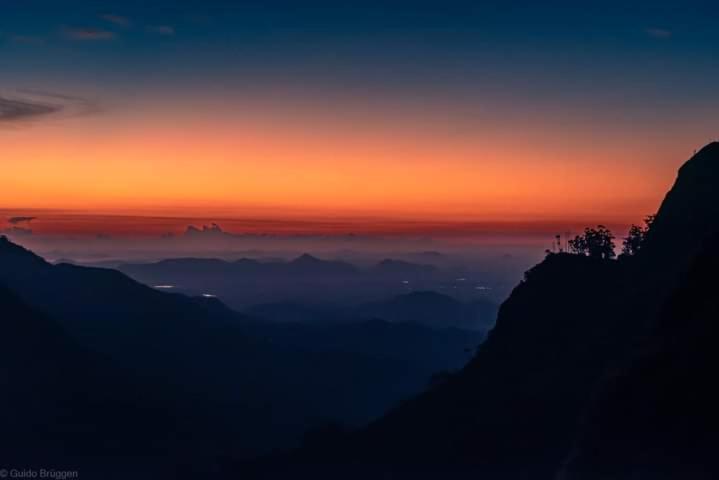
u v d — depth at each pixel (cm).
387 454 10162
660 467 4669
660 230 10456
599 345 9131
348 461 10481
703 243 6378
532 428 8681
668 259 9681
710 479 4369
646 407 5091
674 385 5081
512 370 10425
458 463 8912
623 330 8950
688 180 10644
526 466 8062
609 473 4912
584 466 5088
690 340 5344
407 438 10356
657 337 5769
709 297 5762
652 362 5369
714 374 4981
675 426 4831
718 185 10044
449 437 9662
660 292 8812
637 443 4922
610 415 5250
